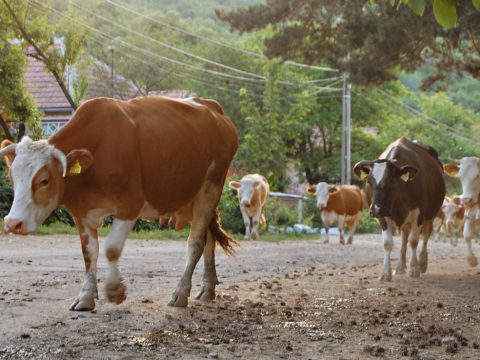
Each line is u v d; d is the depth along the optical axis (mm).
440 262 17953
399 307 10094
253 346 7430
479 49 21406
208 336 7742
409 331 8453
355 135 60250
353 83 23016
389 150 14453
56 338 7297
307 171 60031
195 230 9609
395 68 25953
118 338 7387
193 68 49750
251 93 53125
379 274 14320
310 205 41656
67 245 18828
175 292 9297
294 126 46281
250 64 56781
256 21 23562
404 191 13484
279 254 19156
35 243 19109
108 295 8555
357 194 26797
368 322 8883
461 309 10031
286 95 51875
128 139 8570
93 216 8711
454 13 5461
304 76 57062
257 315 9031
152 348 7109
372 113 61219
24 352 6754
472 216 15969
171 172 8969
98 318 8273
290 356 7125
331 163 58312
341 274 14180
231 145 10133
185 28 64375
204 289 9938
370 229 41594
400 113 65188
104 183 8445
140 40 52906
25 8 28000
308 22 23641
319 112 58500
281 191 53125
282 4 23266
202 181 9641
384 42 21344
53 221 25453
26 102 27578
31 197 7965
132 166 8562
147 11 68625
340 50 23438
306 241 27625
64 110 39031
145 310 8859
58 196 8227
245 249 20750
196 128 9500
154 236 24000
